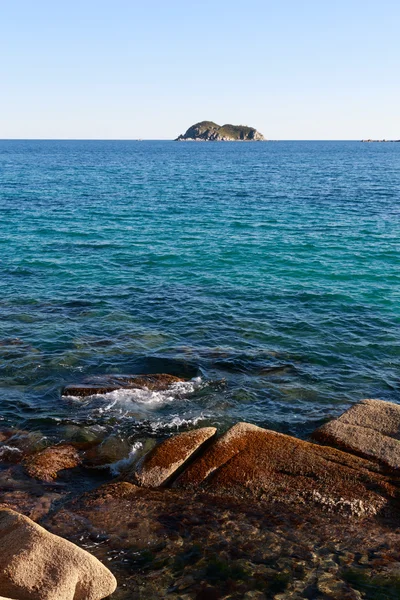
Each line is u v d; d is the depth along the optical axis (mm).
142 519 9289
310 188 62781
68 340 17453
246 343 17531
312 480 9922
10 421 12742
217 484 9969
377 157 161000
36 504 9750
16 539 7762
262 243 31344
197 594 7910
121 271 25578
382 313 20391
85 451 11625
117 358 16234
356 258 28078
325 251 29500
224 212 42781
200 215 41188
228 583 8109
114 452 11656
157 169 97188
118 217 40094
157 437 12266
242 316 19875
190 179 75250
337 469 10078
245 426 11016
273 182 70875
